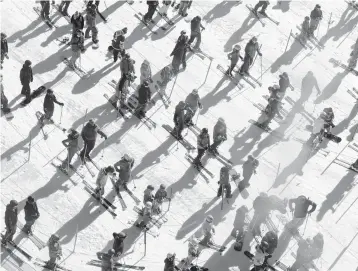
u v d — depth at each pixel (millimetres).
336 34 33375
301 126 28469
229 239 23797
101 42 29844
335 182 26516
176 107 25672
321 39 32938
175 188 24953
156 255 22750
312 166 26938
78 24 27641
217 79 29578
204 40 31391
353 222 25266
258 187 25781
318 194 25969
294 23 33500
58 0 31594
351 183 26578
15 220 21438
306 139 27922
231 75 29844
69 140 23547
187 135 26875
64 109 26672
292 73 30844
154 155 25859
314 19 31984
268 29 32781
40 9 30609
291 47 32125
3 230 22375
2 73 27422
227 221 24328
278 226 24656
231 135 27438
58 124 26047
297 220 24594
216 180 25578
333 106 29734
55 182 24125
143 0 32531
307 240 22344
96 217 23406
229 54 29078
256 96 29297
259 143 27391
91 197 23938
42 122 25812
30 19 30047
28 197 21672
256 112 28594
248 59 29359
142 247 22875
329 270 23625
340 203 25812
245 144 27234
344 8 34969
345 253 24219
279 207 23672
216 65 30250
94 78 28156
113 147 25750
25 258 21875
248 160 24484
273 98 27203
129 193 24312
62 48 29078
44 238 22516
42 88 27016
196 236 23562
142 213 23750
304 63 31484
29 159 24641
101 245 22688
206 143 25172
